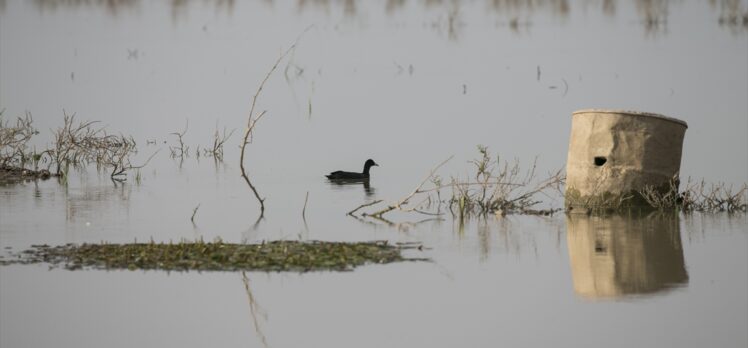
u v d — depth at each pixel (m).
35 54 85.56
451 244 32.78
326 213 38.16
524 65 78.62
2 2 121.38
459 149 51.31
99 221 36.22
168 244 31.78
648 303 26.72
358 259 30.38
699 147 49.41
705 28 95.06
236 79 74.69
